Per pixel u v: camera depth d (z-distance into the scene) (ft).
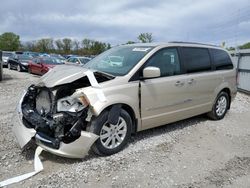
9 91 36.94
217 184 12.84
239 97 36.94
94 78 14.76
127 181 12.73
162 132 19.47
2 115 23.17
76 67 15.97
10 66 78.84
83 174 13.15
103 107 14.19
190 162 14.98
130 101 15.61
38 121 14.07
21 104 15.79
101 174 13.21
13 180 12.45
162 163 14.66
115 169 13.74
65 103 14.01
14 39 241.55
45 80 14.71
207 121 22.86
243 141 18.72
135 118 16.24
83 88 14.28
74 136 13.78
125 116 15.55
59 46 214.28
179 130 20.13
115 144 15.39
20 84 44.88
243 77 43.88
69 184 12.31
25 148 15.65
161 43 18.76
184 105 19.29
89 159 14.67
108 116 14.58
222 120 23.54
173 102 18.31
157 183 12.69
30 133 14.17
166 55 18.22
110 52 19.44
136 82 16.02
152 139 17.97
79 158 14.29
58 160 14.42
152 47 17.92
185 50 19.74
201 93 20.70
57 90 14.21
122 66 16.90
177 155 15.76
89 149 14.07
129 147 16.44
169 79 17.84
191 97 19.76
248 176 13.73
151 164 14.48
